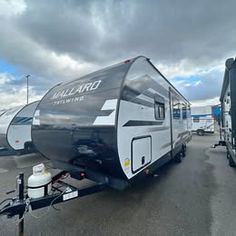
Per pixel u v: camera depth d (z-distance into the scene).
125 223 2.80
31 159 7.76
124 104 2.74
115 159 2.58
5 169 6.19
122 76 2.86
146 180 4.72
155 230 2.62
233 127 4.86
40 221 2.87
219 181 4.81
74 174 3.40
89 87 3.18
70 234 2.54
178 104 6.57
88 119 2.88
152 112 3.88
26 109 7.03
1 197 3.81
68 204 3.42
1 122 7.21
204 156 8.38
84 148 2.93
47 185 2.46
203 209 3.24
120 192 3.97
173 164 6.77
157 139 4.12
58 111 3.50
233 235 2.50
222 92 8.08
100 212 3.14
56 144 3.48
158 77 4.38
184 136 7.94
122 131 2.66
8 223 2.84
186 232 2.56
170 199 3.66
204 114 19.52
